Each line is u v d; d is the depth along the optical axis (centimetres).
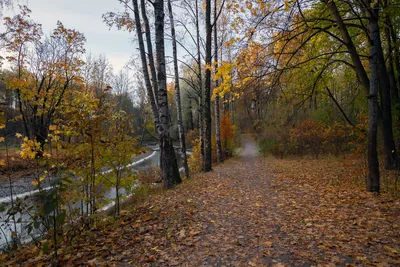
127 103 3775
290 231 455
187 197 712
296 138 1877
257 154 2333
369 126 654
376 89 638
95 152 497
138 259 352
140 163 2152
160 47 853
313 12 812
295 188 813
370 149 658
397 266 306
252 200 689
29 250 447
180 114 1280
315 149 1803
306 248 382
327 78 1024
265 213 571
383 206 534
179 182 935
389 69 1143
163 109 896
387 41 1070
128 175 571
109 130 543
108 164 529
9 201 923
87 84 2414
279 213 567
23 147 462
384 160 967
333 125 1706
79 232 437
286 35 618
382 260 323
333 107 1864
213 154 1952
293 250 378
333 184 812
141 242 408
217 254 372
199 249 389
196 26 1488
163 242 409
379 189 654
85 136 481
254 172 1231
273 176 1085
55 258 348
